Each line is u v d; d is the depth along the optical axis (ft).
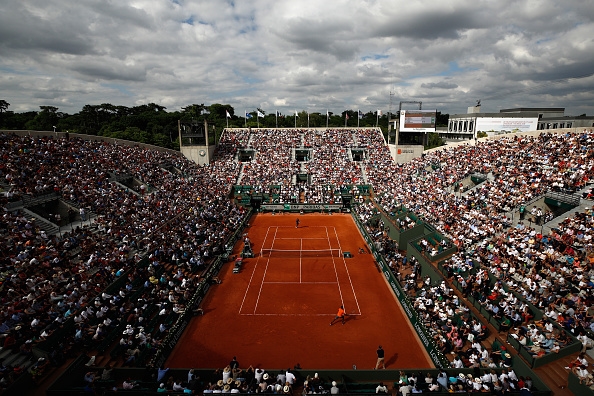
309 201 225.76
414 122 261.85
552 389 64.64
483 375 68.33
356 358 79.97
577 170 145.18
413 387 64.64
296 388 68.59
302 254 148.87
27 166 150.61
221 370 69.87
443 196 176.86
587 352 72.49
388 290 114.52
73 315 81.41
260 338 88.02
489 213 143.43
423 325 85.66
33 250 101.50
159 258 122.42
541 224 124.67
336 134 320.50
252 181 246.06
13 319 74.33
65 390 62.80
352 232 181.37
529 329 77.20
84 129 405.59
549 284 91.71
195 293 104.17
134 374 70.38
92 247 115.75
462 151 227.81
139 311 88.74
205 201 199.52
